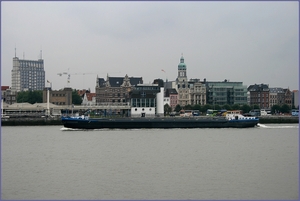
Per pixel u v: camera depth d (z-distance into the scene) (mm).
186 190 78125
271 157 110312
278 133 172500
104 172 91812
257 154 115188
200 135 161875
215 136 158375
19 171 93562
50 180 85312
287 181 83938
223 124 197250
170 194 75875
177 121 193250
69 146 130500
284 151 120812
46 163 102625
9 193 77000
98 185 81500
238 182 83250
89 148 125938
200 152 118125
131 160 105438
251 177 87062
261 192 76938
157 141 141500
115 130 182875
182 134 165375
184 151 119688
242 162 102875
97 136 157125
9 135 164375
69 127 185625
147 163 101375
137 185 81375
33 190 78625
